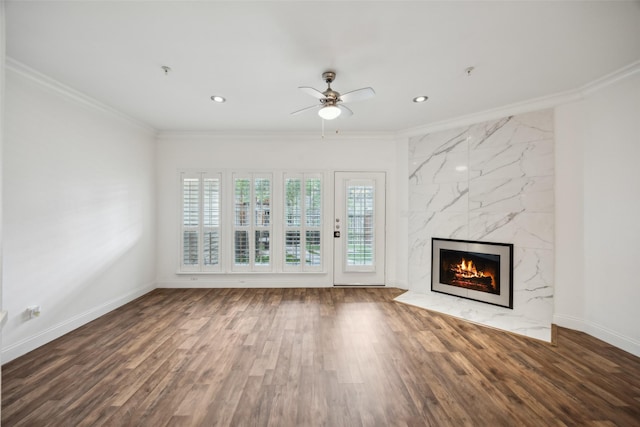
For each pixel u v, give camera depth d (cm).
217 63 225
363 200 428
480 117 338
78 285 287
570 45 198
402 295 390
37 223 245
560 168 288
